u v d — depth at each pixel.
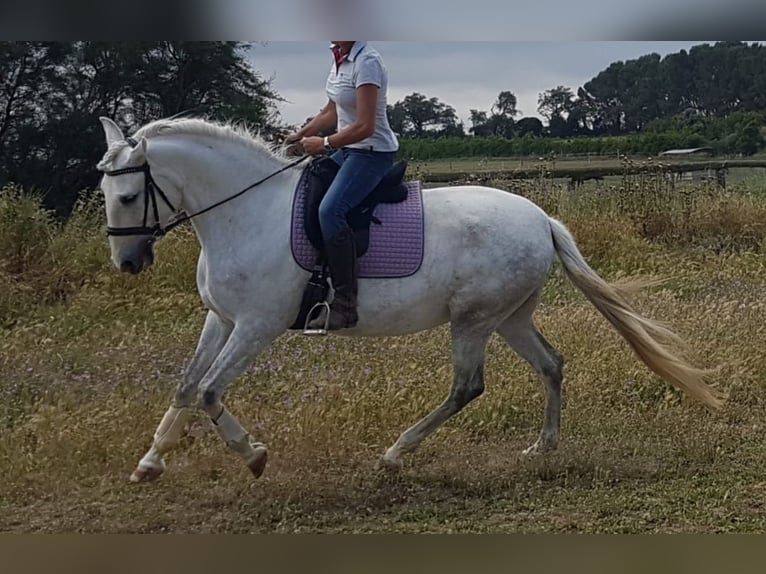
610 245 10.67
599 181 13.72
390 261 4.84
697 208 12.07
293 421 5.50
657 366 5.24
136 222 4.64
